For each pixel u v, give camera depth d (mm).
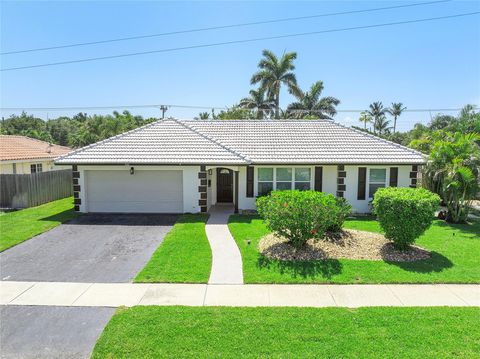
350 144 17906
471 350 5480
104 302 7434
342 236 11656
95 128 48281
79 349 5801
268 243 11211
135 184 16828
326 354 5406
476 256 10242
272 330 6105
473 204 19984
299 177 17172
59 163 15859
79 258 10352
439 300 7422
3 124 66375
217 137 18812
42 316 6887
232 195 19516
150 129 18359
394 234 10328
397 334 5945
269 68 40125
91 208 16953
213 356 5387
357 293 7793
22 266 9680
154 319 6520
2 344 5949
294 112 43656
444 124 43312
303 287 8133
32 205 18672
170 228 13922
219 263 9734
